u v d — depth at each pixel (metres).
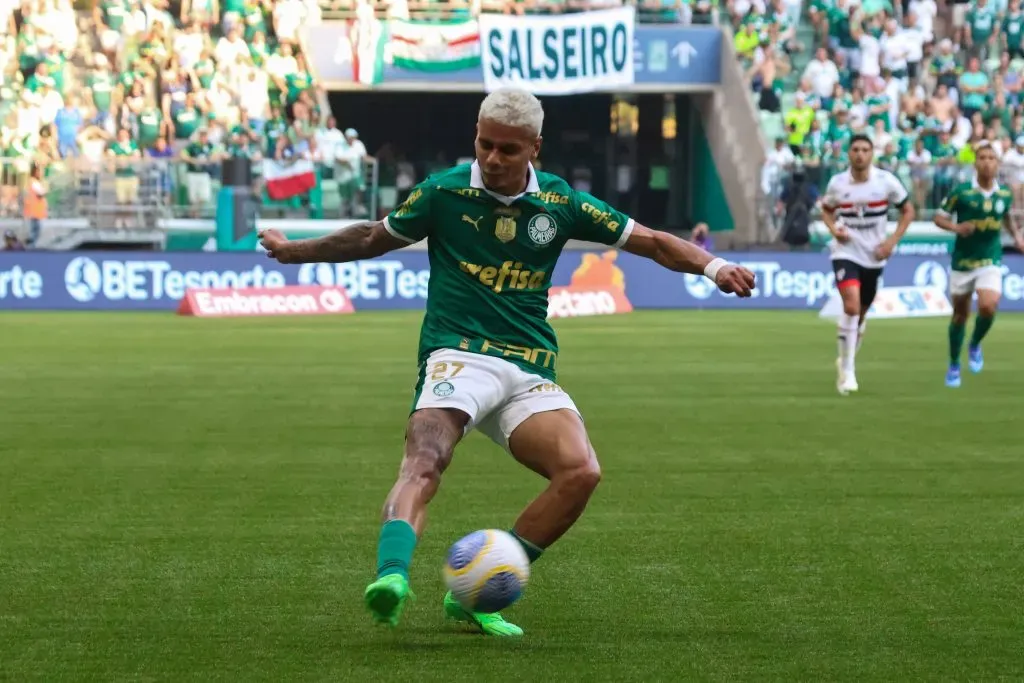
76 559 15.83
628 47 72.06
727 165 80.31
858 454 24.14
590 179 88.44
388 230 12.61
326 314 64.00
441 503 19.53
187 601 13.86
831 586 14.60
